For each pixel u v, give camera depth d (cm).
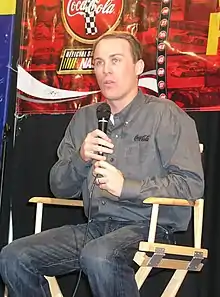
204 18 287
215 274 284
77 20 312
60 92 315
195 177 223
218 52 284
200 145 241
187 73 289
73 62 312
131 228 225
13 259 221
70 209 318
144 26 298
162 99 245
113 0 305
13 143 325
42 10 319
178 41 291
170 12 293
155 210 211
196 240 238
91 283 208
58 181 244
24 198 324
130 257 211
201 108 286
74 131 256
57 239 230
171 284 237
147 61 296
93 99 309
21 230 324
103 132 225
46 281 227
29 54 321
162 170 233
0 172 321
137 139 236
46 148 320
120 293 204
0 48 324
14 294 223
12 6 323
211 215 286
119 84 235
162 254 209
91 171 238
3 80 323
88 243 214
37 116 321
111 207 234
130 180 219
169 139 230
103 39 240
